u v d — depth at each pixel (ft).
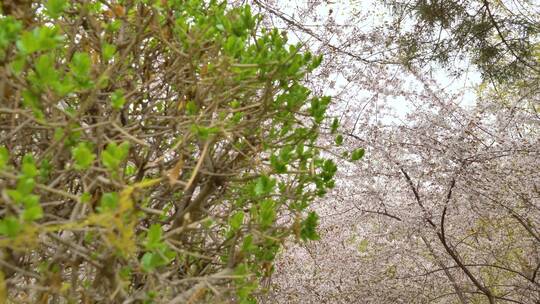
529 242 20.08
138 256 7.35
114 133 7.25
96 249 6.46
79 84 5.37
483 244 21.06
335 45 18.45
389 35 18.48
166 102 8.52
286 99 7.80
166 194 8.09
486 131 18.45
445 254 20.89
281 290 21.08
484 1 19.49
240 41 7.02
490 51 19.77
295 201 7.42
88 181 6.86
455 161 18.01
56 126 5.67
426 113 18.67
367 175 19.21
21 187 4.39
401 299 21.61
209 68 7.36
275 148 7.98
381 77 19.26
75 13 7.53
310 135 7.83
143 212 6.07
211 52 7.97
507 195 17.65
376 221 21.58
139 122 7.53
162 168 7.42
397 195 20.48
